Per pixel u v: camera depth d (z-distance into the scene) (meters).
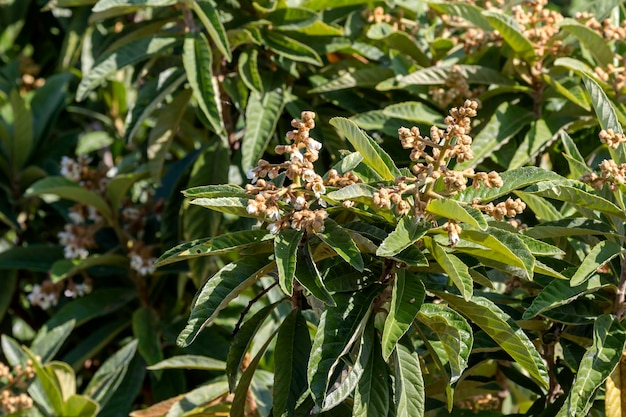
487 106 3.86
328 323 2.61
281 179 2.85
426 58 4.12
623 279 2.92
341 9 4.26
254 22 3.97
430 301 3.39
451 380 2.58
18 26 5.89
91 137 5.50
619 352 2.71
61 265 4.52
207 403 3.58
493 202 3.55
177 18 4.12
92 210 4.64
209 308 2.61
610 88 3.57
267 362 4.09
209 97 3.77
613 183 2.80
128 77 5.54
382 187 2.61
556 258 3.16
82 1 4.26
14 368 4.20
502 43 3.84
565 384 3.13
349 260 2.52
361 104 4.11
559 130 3.67
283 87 4.07
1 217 5.17
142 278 4.70
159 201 4.68
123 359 4.33
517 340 2.63
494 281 3.40
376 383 2.66
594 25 3.67
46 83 5.42
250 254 2.76
